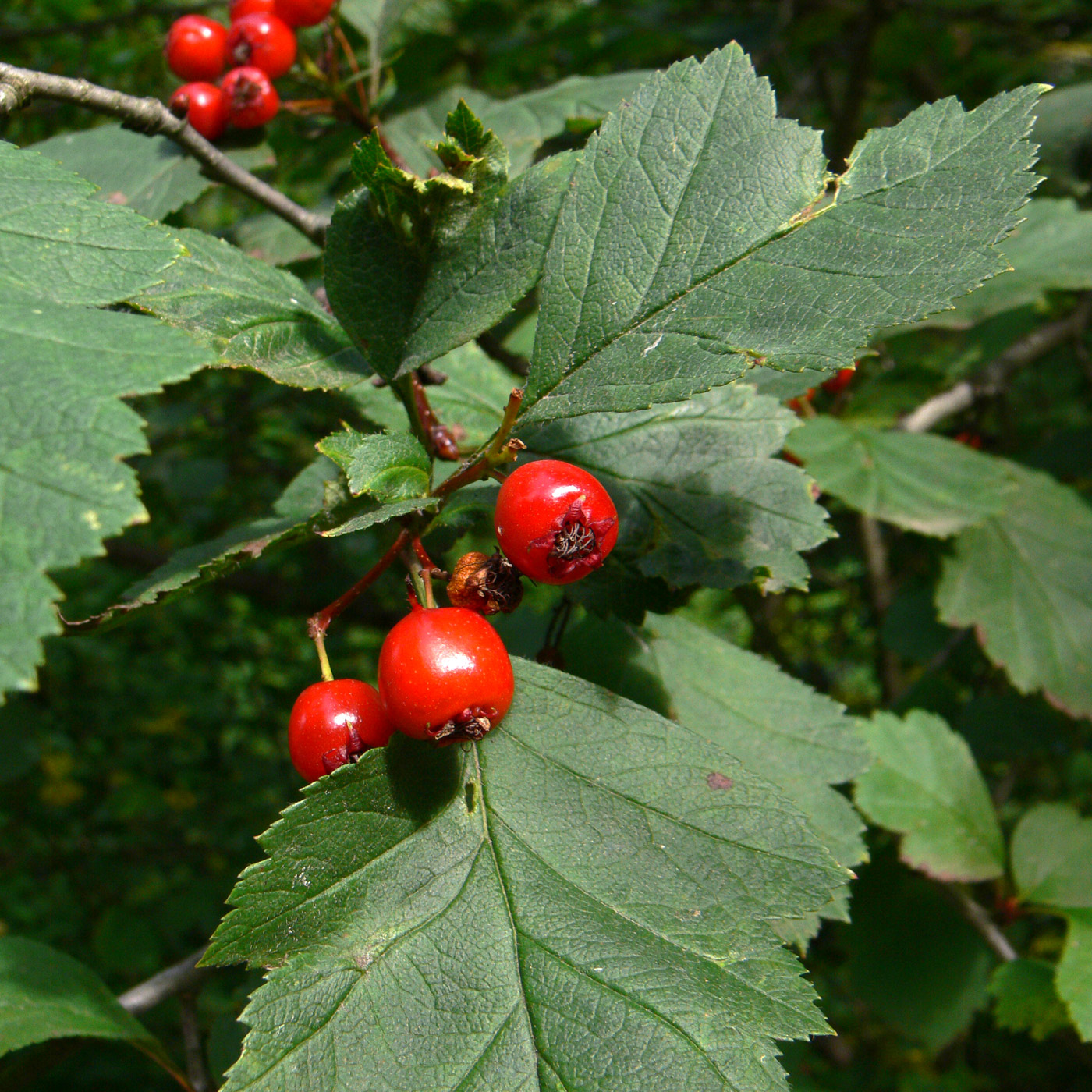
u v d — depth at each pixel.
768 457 0.15
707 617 0.55
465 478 0.12
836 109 0.48
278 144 0.25
